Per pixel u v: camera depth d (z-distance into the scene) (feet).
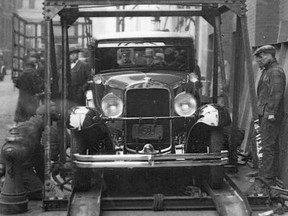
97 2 20.62
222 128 21.09
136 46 26.50
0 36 132.98
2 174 21.38
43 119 22.70
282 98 22.76
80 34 63.77
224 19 45.24
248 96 31.32
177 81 23.52
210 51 54.95
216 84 28.40
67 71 27.32
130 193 22.50
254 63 32.19
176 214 20.22
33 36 62.49
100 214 19.80
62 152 25.09
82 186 21.43
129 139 21.57
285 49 26.96
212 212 20.43
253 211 20.42
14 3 138.31
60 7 20.63
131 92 21.50
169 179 23.89
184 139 21.72
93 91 24.73
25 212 20.44
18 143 20.12
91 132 21.06
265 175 23.16
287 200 20.44
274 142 23.09
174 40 26.48
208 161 20.16
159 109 21.56
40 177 23.61
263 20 34.42
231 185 21.85
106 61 26.63
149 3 20.83
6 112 51.70
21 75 37.40
